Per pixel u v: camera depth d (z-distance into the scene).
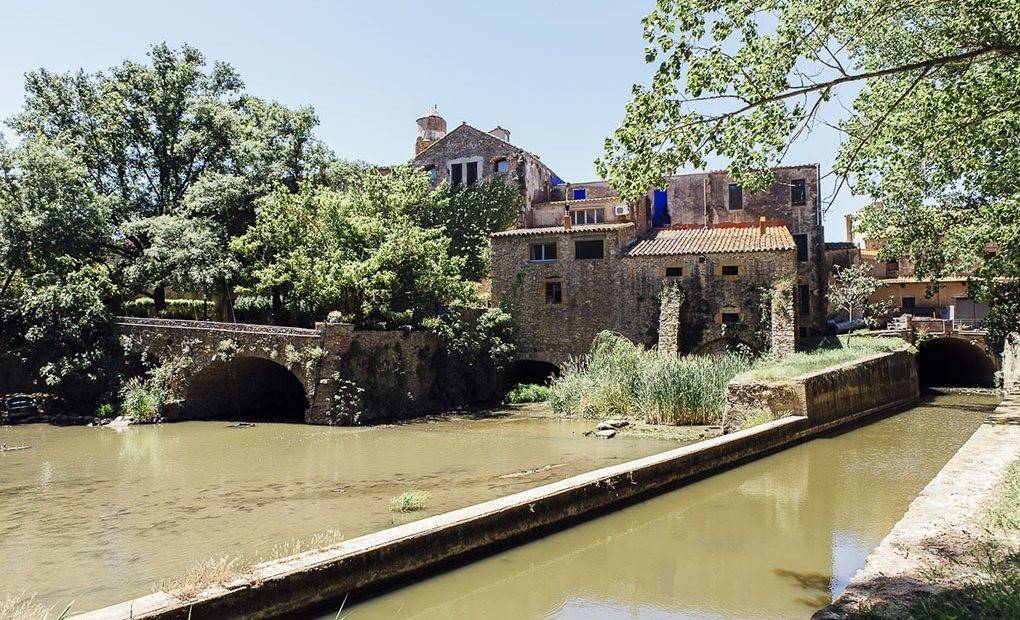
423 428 23.80
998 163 12.50
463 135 43.03
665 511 11.98
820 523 11.08
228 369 27.45
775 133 9.62
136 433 23.22
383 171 44.28
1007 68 10.39
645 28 9.17
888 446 18.14
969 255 16.30
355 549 8.02
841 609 5.39
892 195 18.05
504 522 9.80
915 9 11.12
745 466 15.54
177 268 28.70
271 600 7.15
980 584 5.50
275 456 18.61
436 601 8.28
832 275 42.22
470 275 38.84
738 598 8.12
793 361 24.59
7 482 15.60
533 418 26.00
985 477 9.69
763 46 9.21
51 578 9.11
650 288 32.25
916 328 36.81
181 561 9.70
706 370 23.39
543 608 8.05
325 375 25.06
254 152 32.22
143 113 32.72
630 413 24.77
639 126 9.35
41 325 26.70
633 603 8.12
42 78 32.38
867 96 11.91
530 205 41.31
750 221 37.09
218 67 36.50
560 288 33.84
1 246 27.28
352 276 27.47
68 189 28.41
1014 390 22.97
